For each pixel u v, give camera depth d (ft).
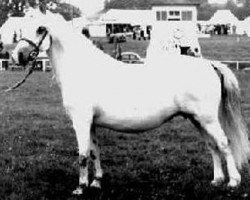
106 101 29.09
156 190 30.04
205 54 181.78
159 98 29.14
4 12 320.50
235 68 141.59
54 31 29.35
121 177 33.14
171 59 30.12
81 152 28.71
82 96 28.94
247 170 33.06
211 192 29.27
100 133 48.83
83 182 29.43
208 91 29.12
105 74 29.37
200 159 38.42
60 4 203.21
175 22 119.44
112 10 295.89
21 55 29.22
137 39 245.45
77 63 29.40
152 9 201.46
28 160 37.99
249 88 93.50
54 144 44.50
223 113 30.68
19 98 82.02
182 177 32.99
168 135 48.93
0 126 53.98
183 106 29.32
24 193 29.63
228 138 30.60
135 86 29.22
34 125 54.70
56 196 29.25
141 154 40.50
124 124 29.35
